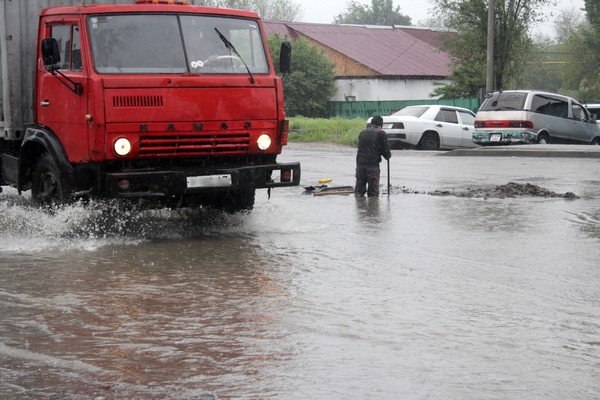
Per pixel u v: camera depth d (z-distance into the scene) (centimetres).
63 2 1220
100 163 1077
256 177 1139
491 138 2870
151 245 1048
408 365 568
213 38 1133
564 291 786
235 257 967
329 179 1831
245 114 1130
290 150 3234
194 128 1096
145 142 1074
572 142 2931
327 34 7069
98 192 1095
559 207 1404
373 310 717
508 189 1636
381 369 559
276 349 607
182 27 1116
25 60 1202
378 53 6856
